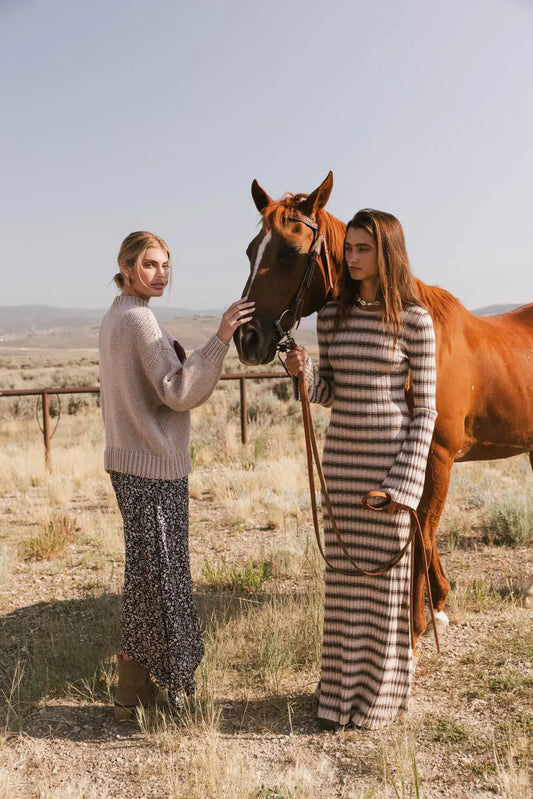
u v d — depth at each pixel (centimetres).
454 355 306
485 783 215
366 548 249
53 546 501
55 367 4812
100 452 897
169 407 258
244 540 523
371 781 218
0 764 238
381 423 243
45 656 325
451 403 303
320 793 214
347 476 250
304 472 744
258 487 693
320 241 269
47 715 274
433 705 267
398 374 245
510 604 369
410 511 240
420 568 296
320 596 367
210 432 991
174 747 243
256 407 1283
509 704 264
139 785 223
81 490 719
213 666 298
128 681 266
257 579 407
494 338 343
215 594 404
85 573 458
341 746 242
